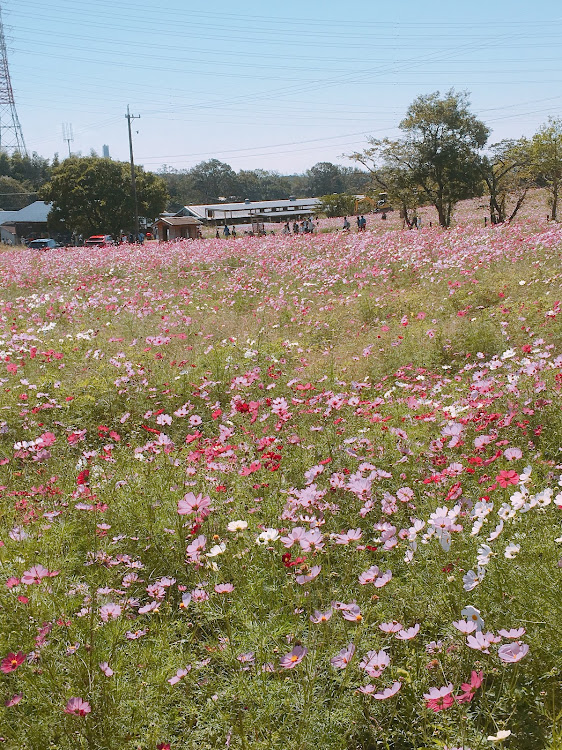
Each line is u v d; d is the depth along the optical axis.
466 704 2.47
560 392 5.16
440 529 3.02
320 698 2.59
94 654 2.77
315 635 2.81
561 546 3.10
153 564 3.81
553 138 37.72
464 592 2.88
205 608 3.16
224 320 11.60
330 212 85.56
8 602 3.06
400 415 5.66
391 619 3.00
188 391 7.23
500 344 7.82
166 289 16.72
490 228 24.62
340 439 5.01
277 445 4.88
